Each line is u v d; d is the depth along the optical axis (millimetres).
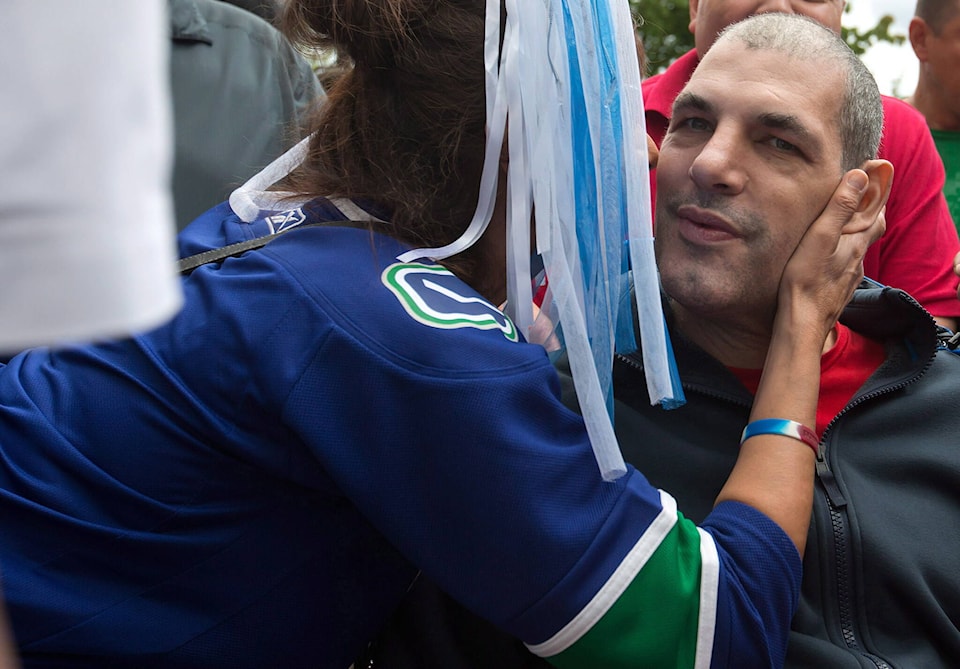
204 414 908
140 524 915
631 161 1038
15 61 324
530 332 1143
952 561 1191
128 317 333
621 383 1313
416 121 991
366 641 1054
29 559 898
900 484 1235
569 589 881
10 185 323
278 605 961
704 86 1184
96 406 926
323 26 1016
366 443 882
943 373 1315
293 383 882
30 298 325
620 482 929
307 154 1080
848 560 1170
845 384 1307
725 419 1274
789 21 1203
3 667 349
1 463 921
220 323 917
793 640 1132
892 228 1855
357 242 958
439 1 961
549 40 963
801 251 1183
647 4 6152
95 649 907
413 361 880
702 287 1199
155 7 348
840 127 1181
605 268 1031
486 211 975
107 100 333
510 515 874
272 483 938
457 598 915
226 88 1554
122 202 334
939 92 2223
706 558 934
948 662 1169
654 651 899
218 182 1544
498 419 875
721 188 1167
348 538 981
